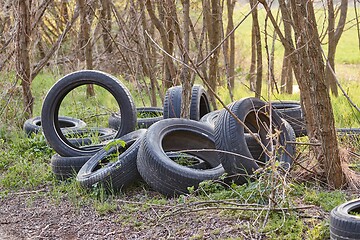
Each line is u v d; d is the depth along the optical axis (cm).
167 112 917
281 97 1348
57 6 1842
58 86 842
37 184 799
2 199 744
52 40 1862
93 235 606
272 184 593
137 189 740
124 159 727
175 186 684
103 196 713
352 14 2038
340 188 681
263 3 655
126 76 1692
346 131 916
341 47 2611
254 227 564
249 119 751
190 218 604
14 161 915
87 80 858
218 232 564
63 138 847
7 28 1460
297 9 671
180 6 1355
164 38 1120
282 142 739
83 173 762
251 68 1555
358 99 1255
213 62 1162
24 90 1177
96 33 1598
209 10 1156
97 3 1573
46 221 658
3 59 1306
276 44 2069
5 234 628
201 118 959
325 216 578
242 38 2255
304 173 704
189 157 773
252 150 767
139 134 808
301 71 692
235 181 678
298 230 550
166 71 1312
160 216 623
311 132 735
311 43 664
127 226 617
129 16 1533
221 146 681
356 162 779
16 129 1120
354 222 487
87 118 1213
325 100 676
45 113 837
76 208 685
